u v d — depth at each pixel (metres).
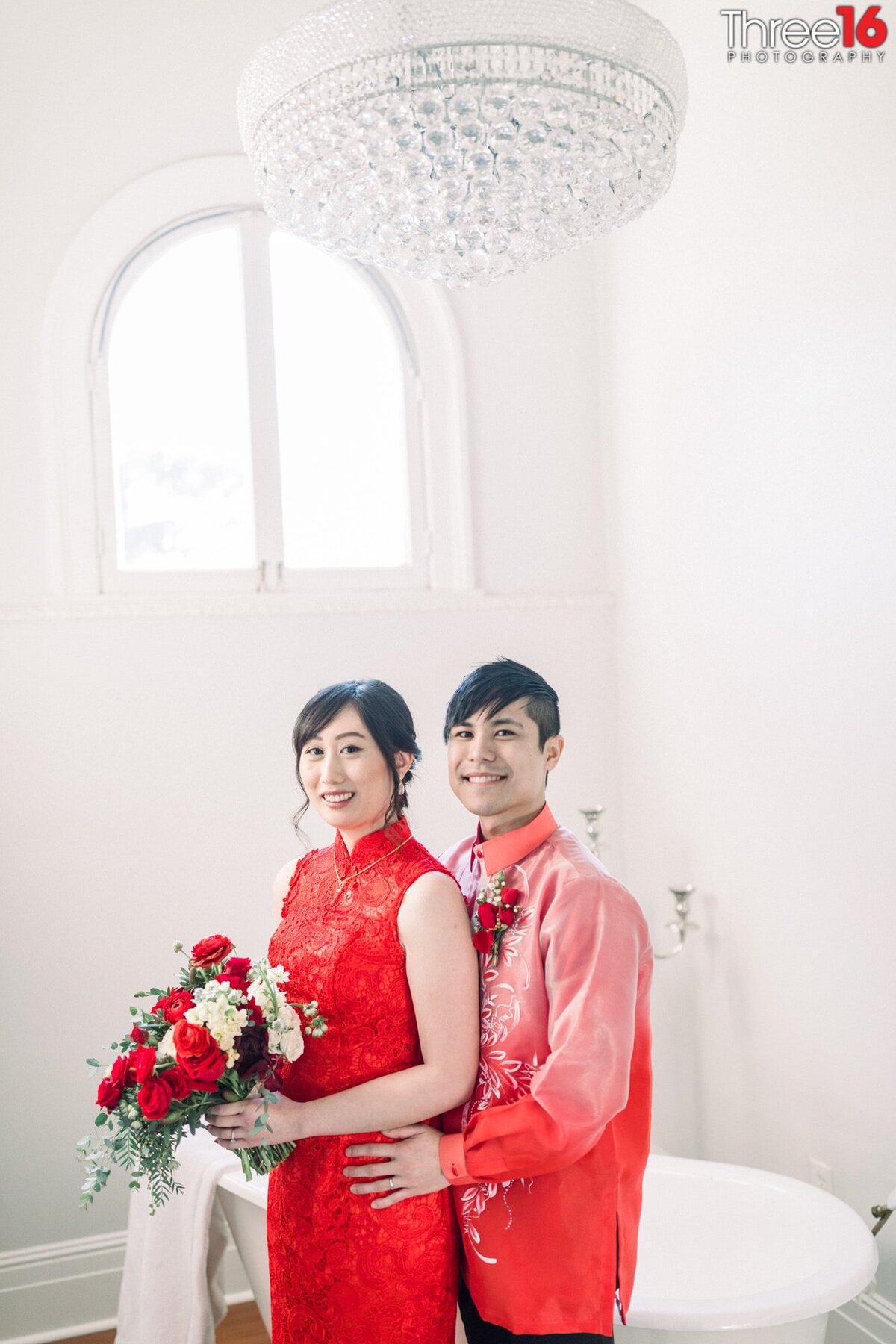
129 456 3.16
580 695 3.39
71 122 3.01
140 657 3.02
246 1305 3.00
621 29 1.45
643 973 1.69
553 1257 1.58
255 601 3.09
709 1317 1.86
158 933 3.03
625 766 3.40
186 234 3.16
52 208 2.99
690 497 2.97
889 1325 2.30
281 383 3.29
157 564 3.18
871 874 2.32
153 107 3.07
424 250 1.66
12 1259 2.88
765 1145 2.74
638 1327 1.88
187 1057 1.48
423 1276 1.61
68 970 2.96
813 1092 2.55
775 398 2.59
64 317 3.02
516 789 1.71
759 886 2.73
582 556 3.42
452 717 1.76
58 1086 2.94
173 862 3.04
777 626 2.61
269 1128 1.53
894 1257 2.30
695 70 2.85
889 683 2.25
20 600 2.95
